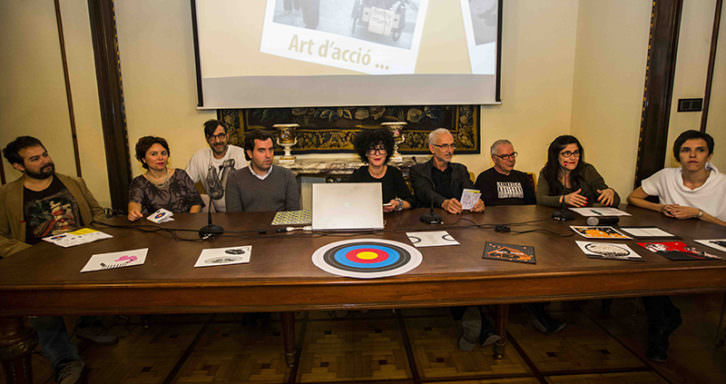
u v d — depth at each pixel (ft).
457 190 8.63
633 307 7.97
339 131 12.12
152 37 11.39
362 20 11.40
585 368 5.98
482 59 11.66
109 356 6.45
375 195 5.72
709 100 8.38
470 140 12.31
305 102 11.69
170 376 5.92
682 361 6.13
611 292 4.12
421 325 7.40
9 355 4.16
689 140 6.51
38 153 6.84
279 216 6.66
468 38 11.54
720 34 8.07
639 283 4.13
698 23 8.30
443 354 6.43
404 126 12.14
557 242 4.99
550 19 11.90
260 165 7.70
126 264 4.35
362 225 5.63
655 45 8.95
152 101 11.68
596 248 4.69
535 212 6.77
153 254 4.73
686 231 5.45
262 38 11.32
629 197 7.47
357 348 6.64
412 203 8.07
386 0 11.32
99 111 11.23
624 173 10.09
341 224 5.64
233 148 9.90
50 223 7.16
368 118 12.09
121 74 11.46
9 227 6.98
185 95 11.72
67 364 5.59
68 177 7.58
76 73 10.64
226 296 3.92
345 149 12.19
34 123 9.93
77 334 6.83
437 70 11.67
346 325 7.43
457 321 7.52
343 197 5.70
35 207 7.05
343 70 11.57
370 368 6.08
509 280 4.00
